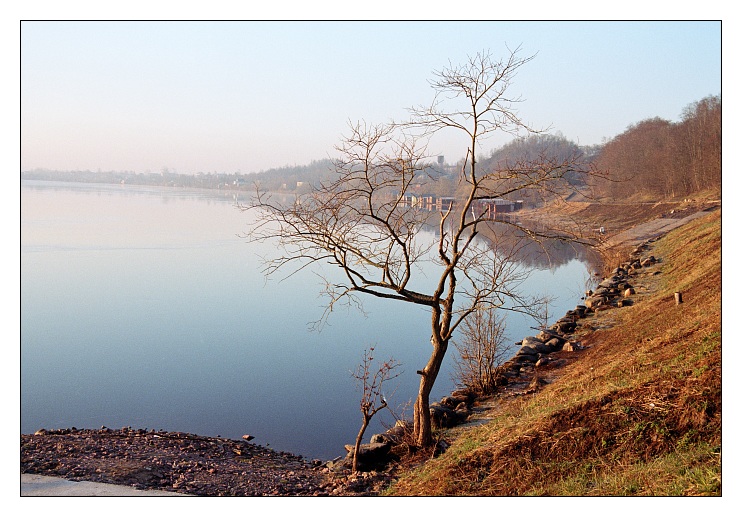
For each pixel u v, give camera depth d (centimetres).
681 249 3766
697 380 987
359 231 1178
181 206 9869
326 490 1045
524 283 3619
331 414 1672
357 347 2378
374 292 1184
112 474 1011
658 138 8581
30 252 4931
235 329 2684
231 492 991
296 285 3772
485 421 1376
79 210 8612
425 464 1120
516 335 2306
